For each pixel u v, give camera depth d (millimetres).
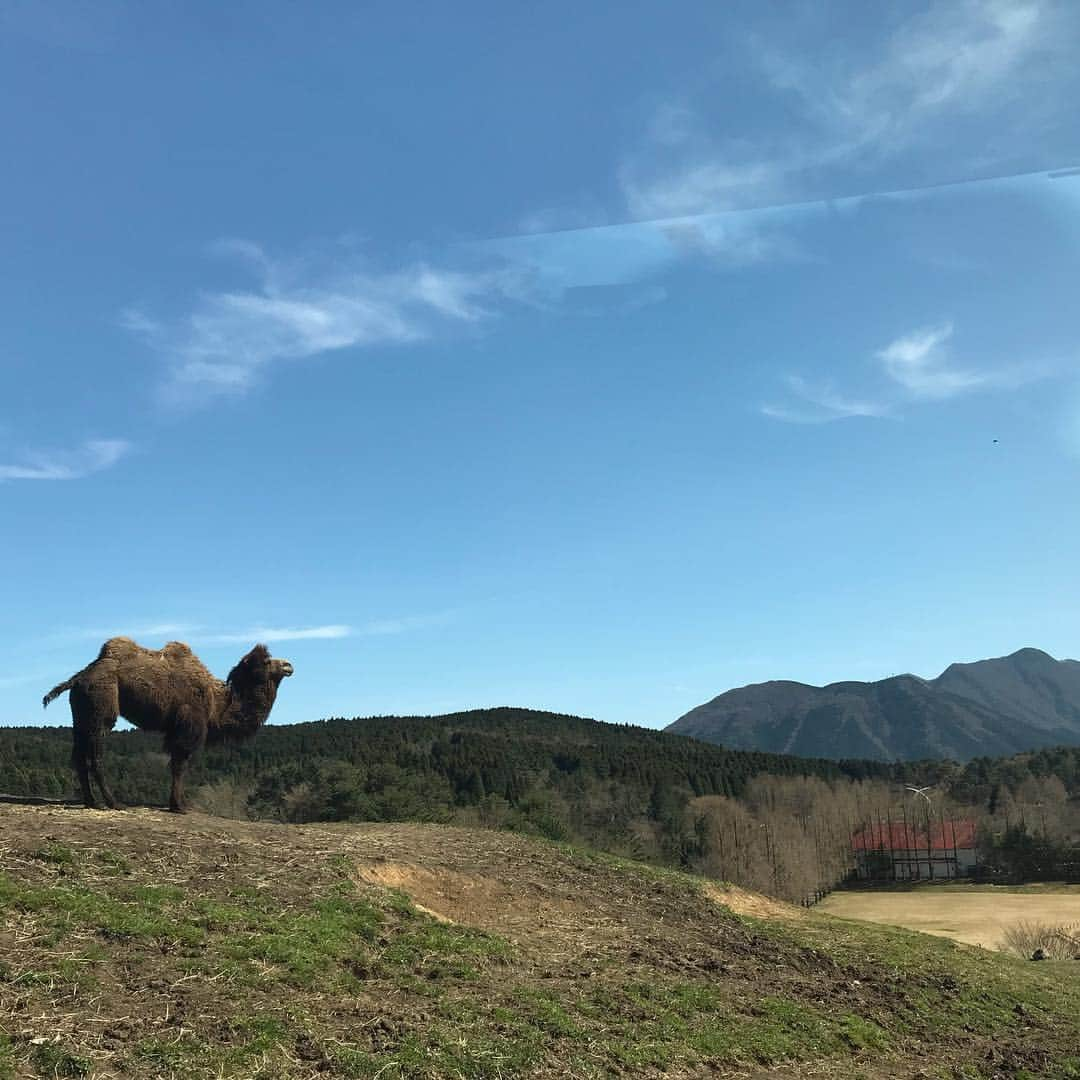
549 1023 10070
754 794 89312
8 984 7680
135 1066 7000
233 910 10586
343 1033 8477
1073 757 119125
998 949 34719
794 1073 10969
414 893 14109
